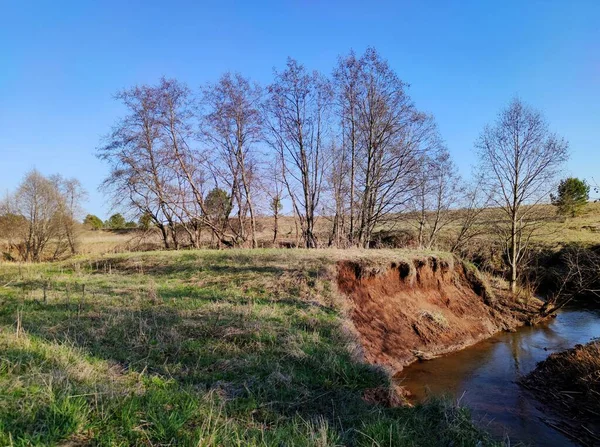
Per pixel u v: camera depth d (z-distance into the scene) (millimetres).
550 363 10273
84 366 5074
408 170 22734
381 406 5652
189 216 26125
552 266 24609
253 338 7148
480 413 7828
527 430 7148
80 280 12023
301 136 25109
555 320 17000
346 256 13125
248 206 26922
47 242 36688
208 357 6227
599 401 7973
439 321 12727
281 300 9930
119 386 4668
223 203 28250
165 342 6590
